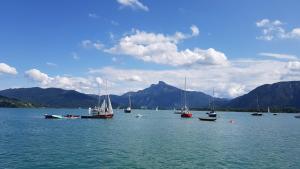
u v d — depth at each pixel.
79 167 42.84
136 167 43.06
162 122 151.00
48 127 111.44
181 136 81.00
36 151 54.56
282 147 62.88
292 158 50.59
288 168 43.56
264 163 46.53
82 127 111.75
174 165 44.31
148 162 46.09
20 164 44.00
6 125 121.88
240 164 45.62
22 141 68.50
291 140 75.94
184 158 49.22
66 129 102.50
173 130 101.06
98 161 46.59
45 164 44.25
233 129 111.31
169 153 53.41
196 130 102.44
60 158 48.47
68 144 63.94
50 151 54.72
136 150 56.34
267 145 65.69
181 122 153.00
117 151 55.16
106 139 73.12
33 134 84.75
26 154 51.44
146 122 149.12
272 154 54.06
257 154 53.88
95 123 136.00
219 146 62.81
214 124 141.00
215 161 47.34
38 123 135.00
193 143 66.81
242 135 87.81
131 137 77.62
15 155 50.44
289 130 111.62
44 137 77.12
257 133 95.94
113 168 42.41
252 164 45.75
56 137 77.25
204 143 67.12
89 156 50.28
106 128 107.69
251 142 70.56
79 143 65.50
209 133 91.81
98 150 56.19
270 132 100.88
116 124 131.25
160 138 75.69
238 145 64.94
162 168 42.53
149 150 56.41
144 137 77.75
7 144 63.28
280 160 48.84
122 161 46.69
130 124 132.00
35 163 44.78
